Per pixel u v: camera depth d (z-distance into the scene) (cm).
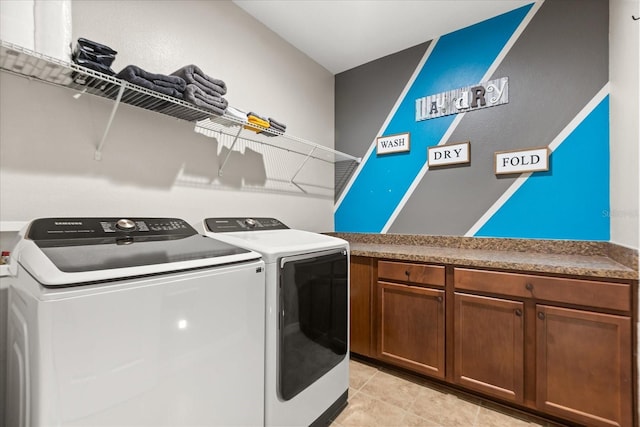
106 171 140
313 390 144
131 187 149
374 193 277
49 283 69
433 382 193
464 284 174
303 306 138
